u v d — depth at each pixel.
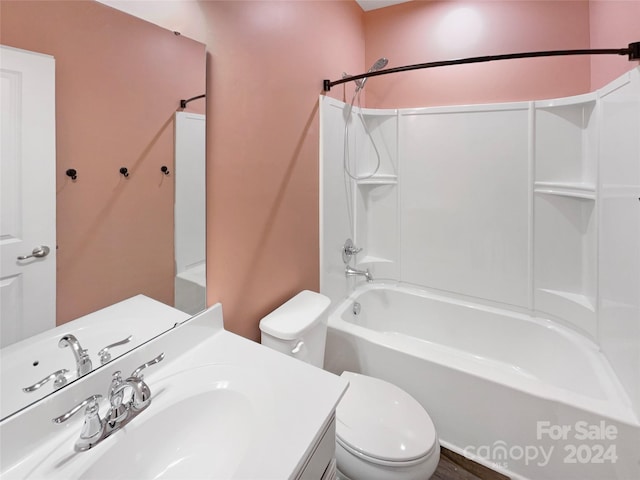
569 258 1.88
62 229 0.73
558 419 1.28
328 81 1.83
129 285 0.88
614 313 1.38
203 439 0.81
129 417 0.75
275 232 1.49
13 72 0.63
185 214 1.03
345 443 1.16
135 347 0.89
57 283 0.73
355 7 2.25
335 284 2.07
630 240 1.22
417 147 2.28
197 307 1.09
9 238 0.64
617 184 1.33
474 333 2.13
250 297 1.36
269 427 0.72
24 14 0.64
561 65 1.88
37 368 0.69
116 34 0.81
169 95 0.95
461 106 2.12
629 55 1.23
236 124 1.23
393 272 2.46
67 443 0.69
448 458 1.55
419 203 2.32
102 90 0.79
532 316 2.00
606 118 1.46
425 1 2.21
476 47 2.09
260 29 1.33
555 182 1.88
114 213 0.83
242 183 1.28
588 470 1.22
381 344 1.69
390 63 2.35
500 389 1.39
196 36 1.03
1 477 0.61
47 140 0.69
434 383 1.56
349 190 2.19
